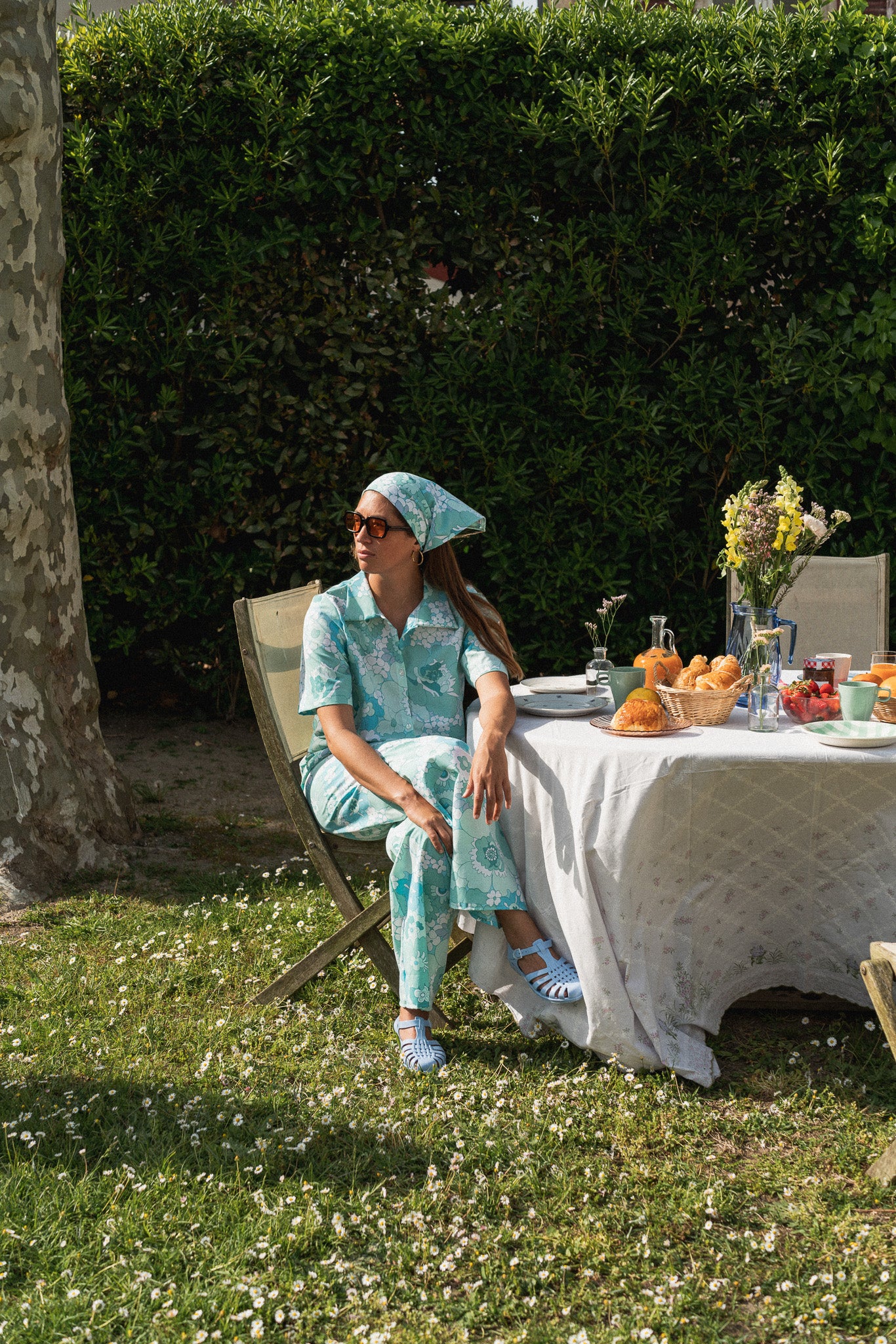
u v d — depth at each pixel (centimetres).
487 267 578
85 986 348
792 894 300
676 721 311
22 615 433
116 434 582
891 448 574
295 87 560
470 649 337
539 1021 307
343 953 372
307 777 342
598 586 600
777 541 315
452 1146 262
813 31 551
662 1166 254
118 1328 207
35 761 437
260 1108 275
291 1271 219
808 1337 204
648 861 284
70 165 559
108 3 771
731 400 582
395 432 604
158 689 683
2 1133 264
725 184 560
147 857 462
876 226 543
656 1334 205
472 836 297
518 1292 217
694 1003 299
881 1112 274
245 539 621
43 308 426
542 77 556
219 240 565
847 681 337
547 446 587
